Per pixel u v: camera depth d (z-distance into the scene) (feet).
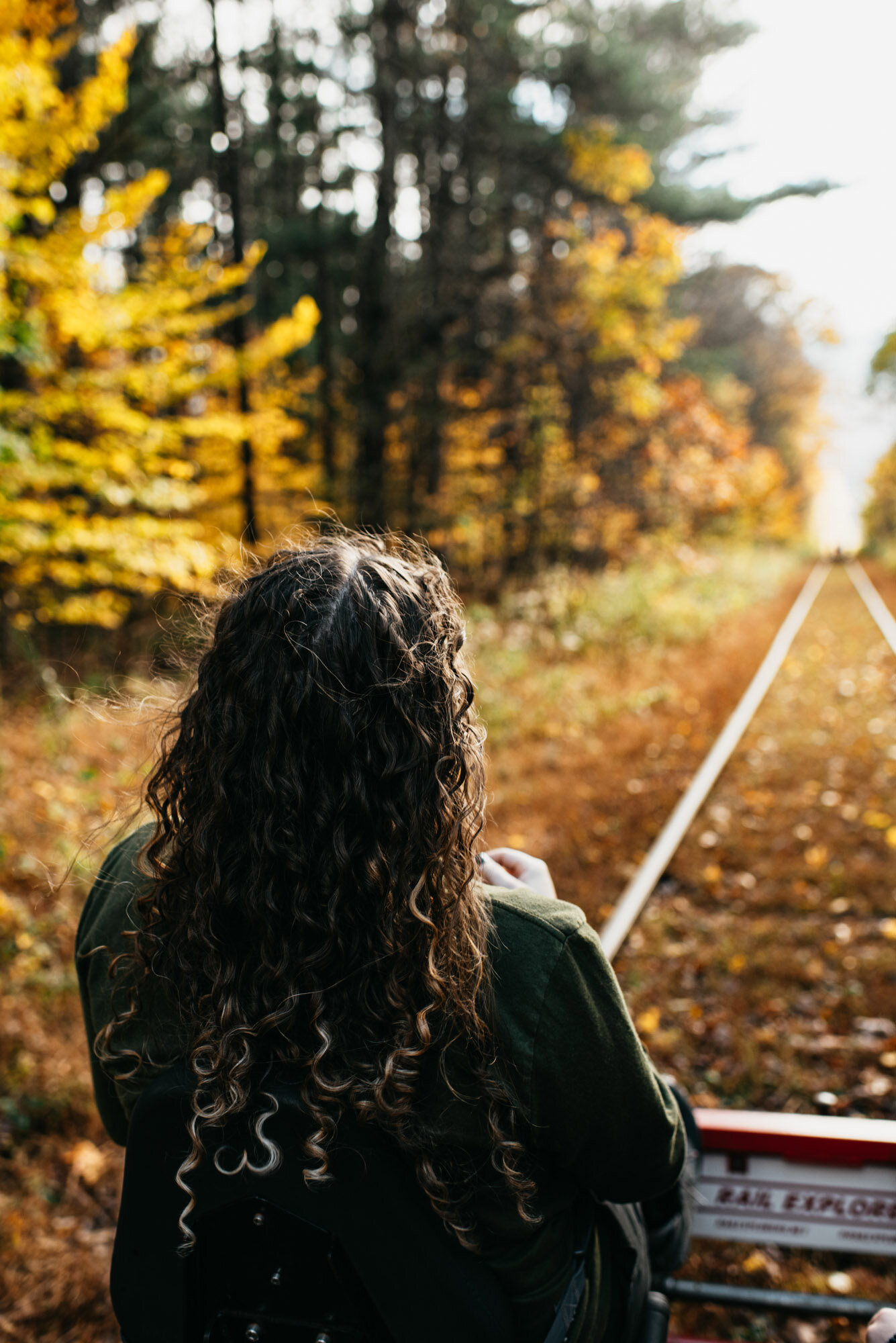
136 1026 3.20
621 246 58.03
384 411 44.55
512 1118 2.90
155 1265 3.07
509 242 54.49
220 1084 2.78
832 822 16.63
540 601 38.99
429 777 2.88
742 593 56.39
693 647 34.86
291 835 2.77
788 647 37.83
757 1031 10.63
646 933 12.96
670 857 14.98
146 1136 2.95
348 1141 2.80
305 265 54.85
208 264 22.67
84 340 19.88
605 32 54.70
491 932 2.99
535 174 56.44
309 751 2.79
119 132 26.73
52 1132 9.28
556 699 25.50
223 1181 2.90
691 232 56.65
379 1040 2.80
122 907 3.39
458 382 52.54
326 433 49.62
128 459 20.68
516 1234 3.10
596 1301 3.54
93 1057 3.62
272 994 2.81
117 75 16.58
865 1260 7.66
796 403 142.72
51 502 20.20
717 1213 5.62
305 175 56.80
